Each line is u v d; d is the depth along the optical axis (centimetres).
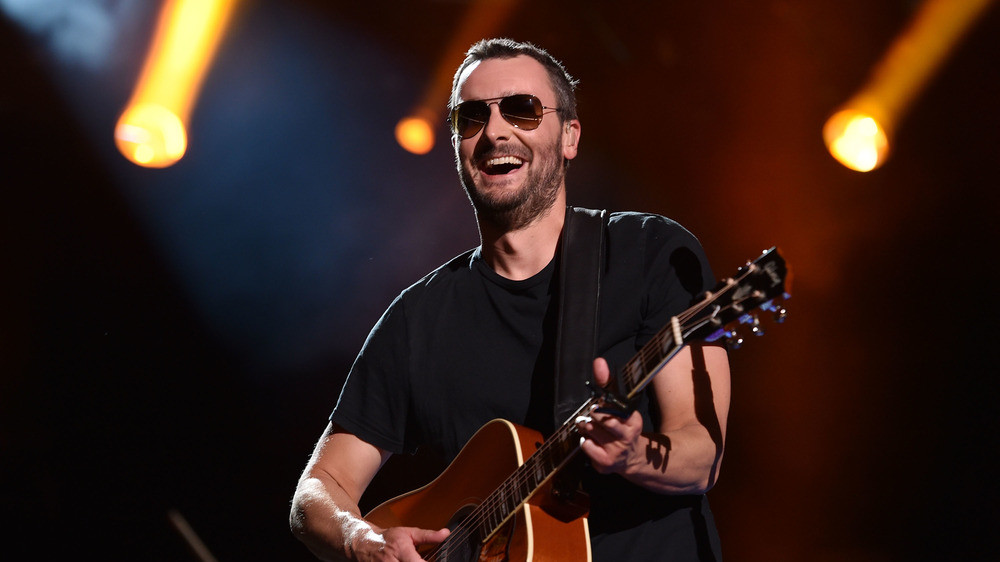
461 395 916
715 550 830
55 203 2820
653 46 2723
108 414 2812
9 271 2814
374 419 989
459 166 969
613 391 694
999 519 2420
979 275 2547
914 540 2494
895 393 2614
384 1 2662
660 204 2838
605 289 871
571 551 781
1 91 2645
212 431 2841
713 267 2795
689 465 745
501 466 835
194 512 2734
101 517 2673
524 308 911
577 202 2859
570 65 2789
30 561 2556
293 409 2878
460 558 854
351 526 905
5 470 2670
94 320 2859
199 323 2911
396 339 981
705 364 802
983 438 2502
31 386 2788
